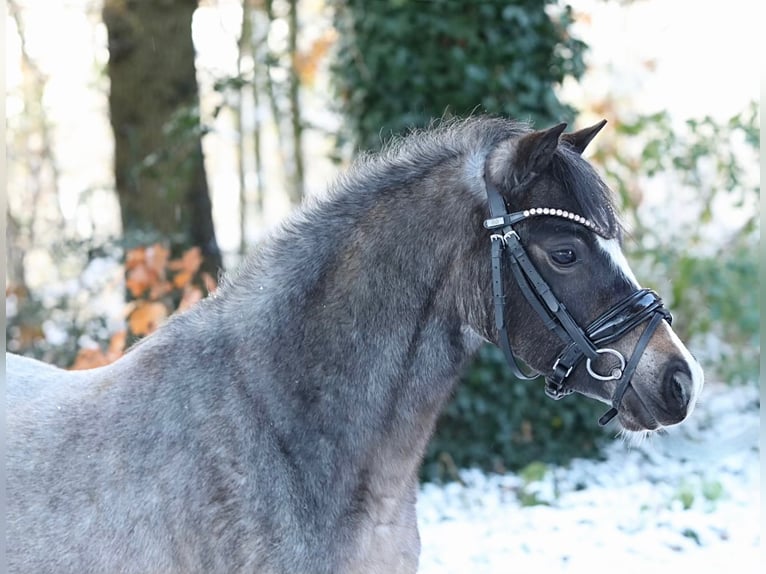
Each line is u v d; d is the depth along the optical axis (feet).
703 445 22.03
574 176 8.23
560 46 20.51
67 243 22.77
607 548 15.56
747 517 16.72
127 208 24.26
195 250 19.19
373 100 20.02
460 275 8.35
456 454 20.26
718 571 14.39
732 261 23.76
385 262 8.34
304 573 7.77
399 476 8.36
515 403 20.25
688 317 24.18
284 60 36.35
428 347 8.33
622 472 20.20
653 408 8.02
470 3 19.35
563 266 8.13
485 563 15.15
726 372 25.71
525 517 17.37
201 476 7.83
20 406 8.84
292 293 8.33
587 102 37.58
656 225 25.27
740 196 24.58
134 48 24.47
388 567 8.35
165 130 23.48
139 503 7.89
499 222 8.16
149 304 18.75
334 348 8.16
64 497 8.07
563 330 8.13
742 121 23.90
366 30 19.80
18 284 23.39
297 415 8.02
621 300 8.11
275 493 7.80
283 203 54.34
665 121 24.75
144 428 8.08
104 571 7.87
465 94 19.58
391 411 8.23
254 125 41.29
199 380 8.14
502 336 8.21
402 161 8.77
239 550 7.72
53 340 21.88
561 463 20.77
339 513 8.00
